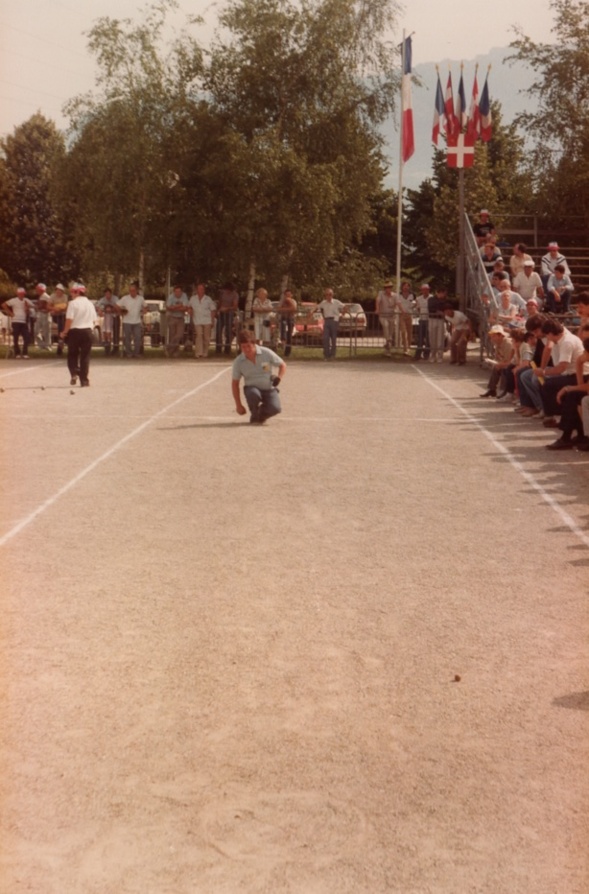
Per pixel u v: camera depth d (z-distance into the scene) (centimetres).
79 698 534
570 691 547
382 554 832
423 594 721
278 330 3266
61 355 3234
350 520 954
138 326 3181
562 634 637
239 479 1157
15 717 511
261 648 610
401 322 3250
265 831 407
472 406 1895
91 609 684
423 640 625
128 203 3431
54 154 3597
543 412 1705
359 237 4003
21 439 1450
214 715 514
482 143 5700
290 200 3422
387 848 395
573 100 3734
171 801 429
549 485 1135
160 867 382
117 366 2830
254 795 434
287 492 1086
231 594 719
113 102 3406
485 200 5578
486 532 910
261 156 3353
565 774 454
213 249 3447
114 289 3881
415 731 496
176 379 2408
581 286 3309
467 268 3319
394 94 3891
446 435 1520
